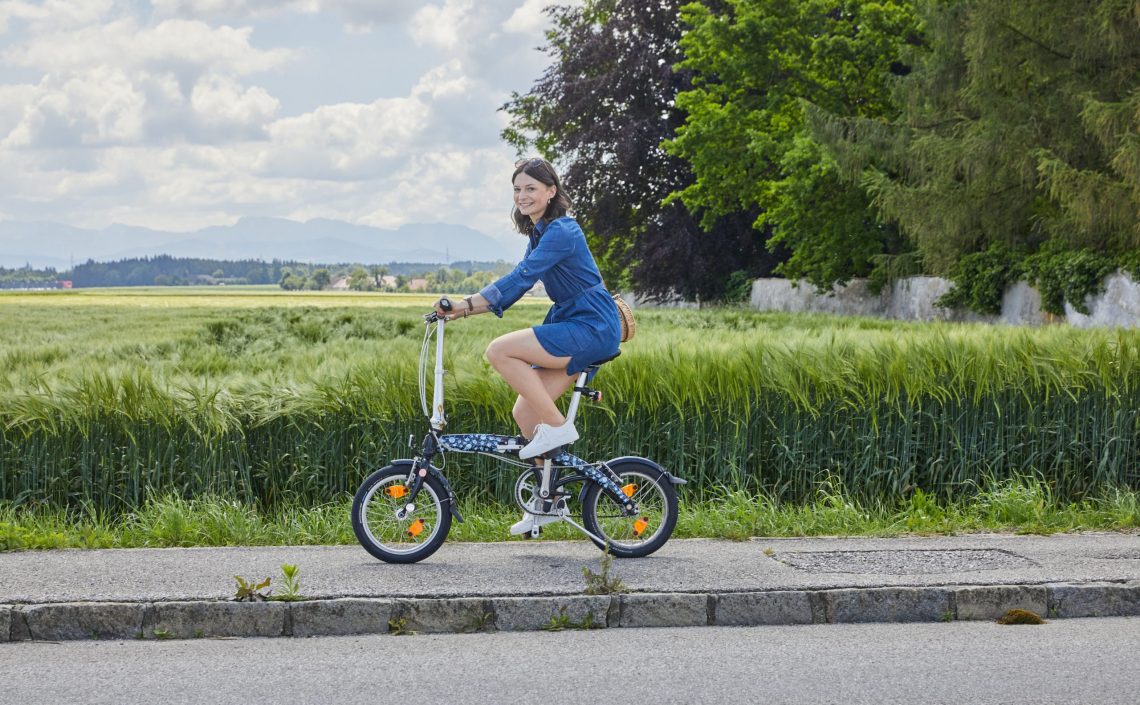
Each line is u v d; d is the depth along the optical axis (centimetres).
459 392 840
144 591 525
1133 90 2055
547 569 576
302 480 852
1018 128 2366
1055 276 2423
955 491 870
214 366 998
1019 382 864
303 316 2916
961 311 3028
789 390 843
